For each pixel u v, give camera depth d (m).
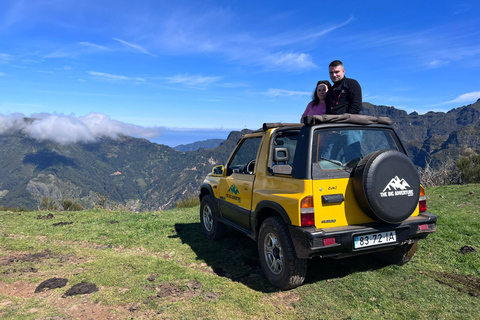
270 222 3.88
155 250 5.88
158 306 3.44
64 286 4.12
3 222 9.08
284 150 4.13
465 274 3.92
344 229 3.37
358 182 3.42
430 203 8.34
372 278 3.97
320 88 5.72
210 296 3.66
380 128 4.02
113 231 7.54
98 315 3.30
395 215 3.42
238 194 5.00
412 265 4.29
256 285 4.02
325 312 3.22
